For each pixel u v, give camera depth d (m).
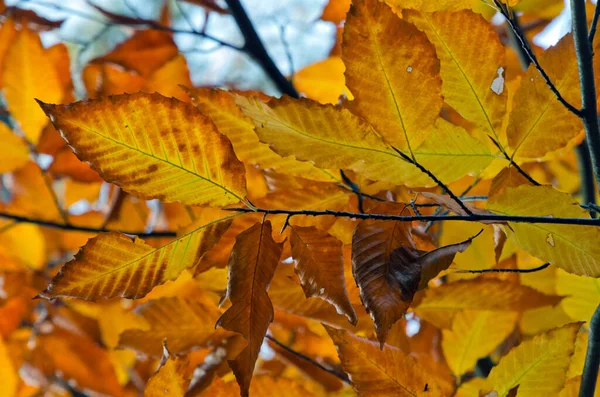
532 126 0.77
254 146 0.78
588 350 0.81
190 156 0.70
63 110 0.68
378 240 0.70
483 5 0.92
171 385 0.79
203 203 0.71
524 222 0.71
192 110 0.69
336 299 0.71
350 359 0.80
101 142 0.69
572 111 0.75
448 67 0.75
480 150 0.77
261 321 0.70
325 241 0.72
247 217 0.78
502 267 0.94
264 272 0.71
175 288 1.03
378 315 0.69
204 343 0.94
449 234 0.94
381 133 0.72
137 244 0.71
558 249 0.73
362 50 0.70
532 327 1.01
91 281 0.70
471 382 0.94
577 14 0.75
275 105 0.71
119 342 0.94
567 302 0.91
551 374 0.81
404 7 0.75
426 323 1.02
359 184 0.81
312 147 0.72
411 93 0.71
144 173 0.70
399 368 0.80
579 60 0.75
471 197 0.84
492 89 0.76
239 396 0.80
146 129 0.69
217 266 0.79
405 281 0.69
